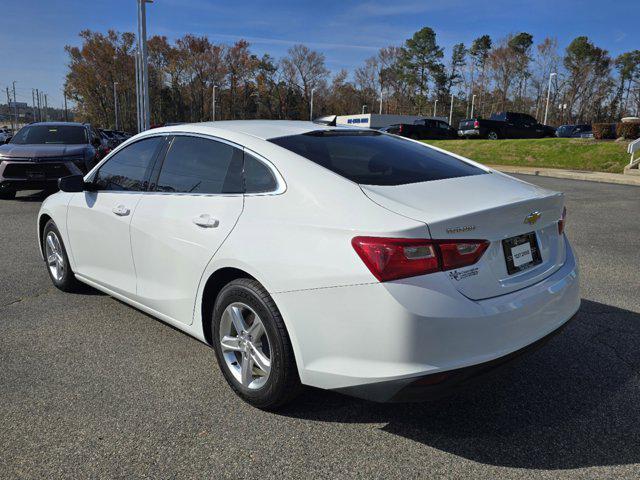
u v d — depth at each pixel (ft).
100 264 13.62
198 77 325.83
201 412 9.62
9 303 15.21
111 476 7.87
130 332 13.23
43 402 9.89
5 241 22.93
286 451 8.51
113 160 13.52
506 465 8.20
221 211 9.98
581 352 12.21
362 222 8.04
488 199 8.94
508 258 8.71
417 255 7.65
